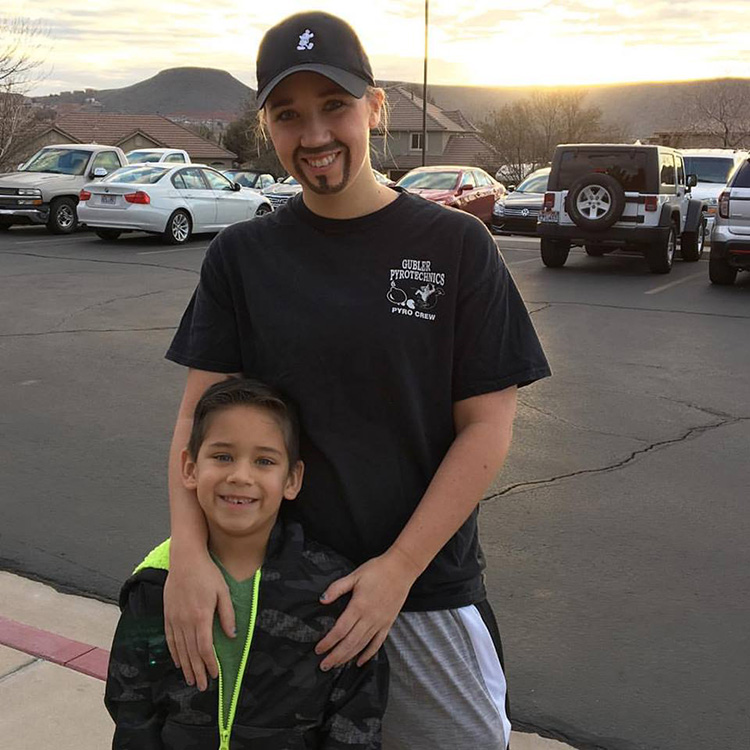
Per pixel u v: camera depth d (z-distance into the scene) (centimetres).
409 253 170
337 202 170
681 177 1432
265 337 173
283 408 167
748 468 511
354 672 166
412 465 175
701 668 311
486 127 5747
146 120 6494
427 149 6103
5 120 2789
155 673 168
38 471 490
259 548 169
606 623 340
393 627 176
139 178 1619
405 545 166
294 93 163
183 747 164
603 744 272
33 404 616
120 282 1162
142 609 169
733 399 657
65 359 747
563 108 5594
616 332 904
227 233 182
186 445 178
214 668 161
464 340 173
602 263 1458
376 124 176
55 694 290
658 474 499
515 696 295
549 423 592
